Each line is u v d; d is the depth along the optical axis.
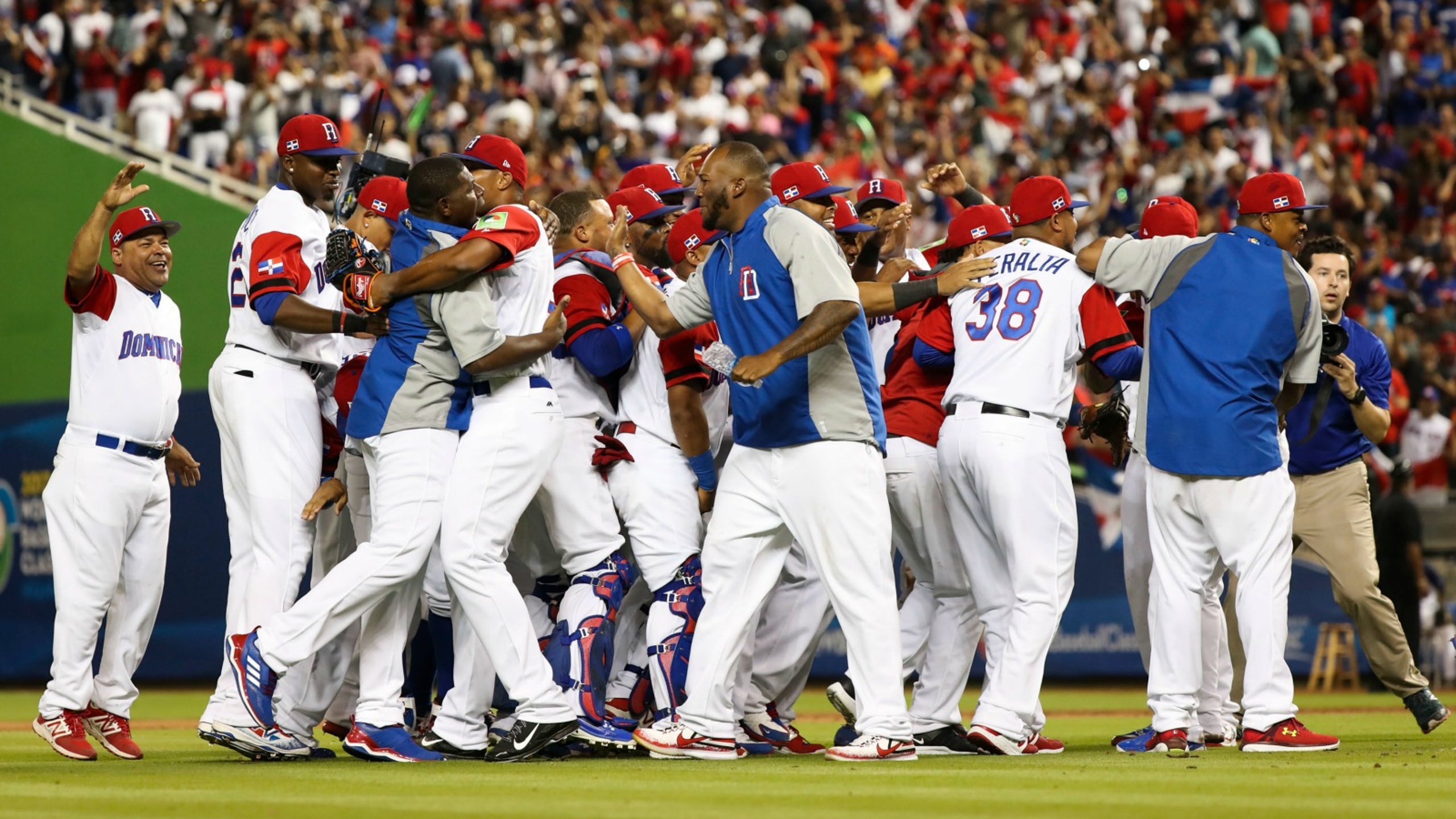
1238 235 23.84
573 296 24.11
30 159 59.81
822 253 20.91
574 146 69.12
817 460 21.52
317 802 16.97
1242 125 74.56
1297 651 48.34
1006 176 70.50
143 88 67.44
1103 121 73.31
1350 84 79.06
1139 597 26.70
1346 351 28.34
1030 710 23.38
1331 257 27.73
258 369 23.25
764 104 74.38
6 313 59.66
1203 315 23.34
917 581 26.14
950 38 84.69
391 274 22.09
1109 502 47.38
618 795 17.55
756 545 22.31
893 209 28.33
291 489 23.22
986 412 23.64
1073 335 23.89
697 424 24.09
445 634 25.05
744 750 24.16
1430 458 57.62
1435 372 60.66
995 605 24.22
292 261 22.89
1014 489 23.42
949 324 24.91
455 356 22.09
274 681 21.53
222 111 65.31
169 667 46.50
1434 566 52.53
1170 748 23.47
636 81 76.69
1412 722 33.44
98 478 23.95
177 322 25.48
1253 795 17.42
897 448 25.08
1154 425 23.55
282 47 68.50
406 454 21.92
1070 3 86.00
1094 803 16.66
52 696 23.59
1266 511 23.09
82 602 23.81
